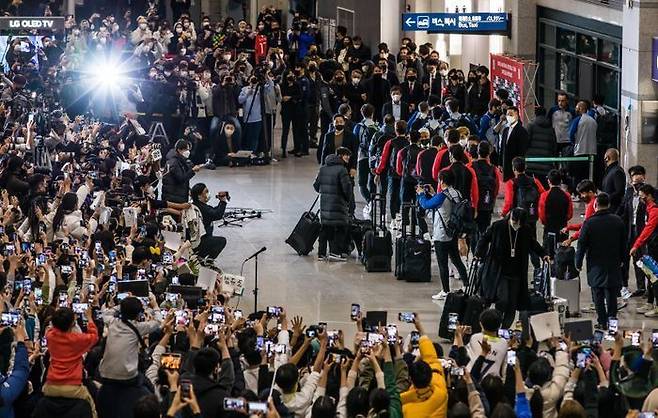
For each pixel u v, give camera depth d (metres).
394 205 29.25
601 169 32.69
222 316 16.69
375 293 25.48
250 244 28.83
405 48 39.53
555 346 16.53
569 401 13.58
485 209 26.22
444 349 21.66
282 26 51.47
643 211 23.95
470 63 40.09
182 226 25.42
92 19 46.25
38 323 17.52
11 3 49.69
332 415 13.91
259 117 36.53
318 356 15.57
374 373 15.28
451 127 30.41
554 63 36.28
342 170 27.45
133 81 36.62
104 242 21.52
